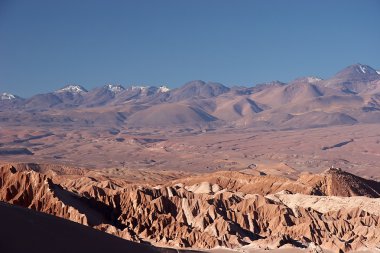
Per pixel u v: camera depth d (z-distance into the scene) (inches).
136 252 4539.9
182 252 5403.5
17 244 3651.6
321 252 6870.1
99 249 4215.1
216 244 7042.3
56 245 3900.1
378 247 6943.9
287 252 6820.9
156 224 7495.1
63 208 7199.8
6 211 3949.3
